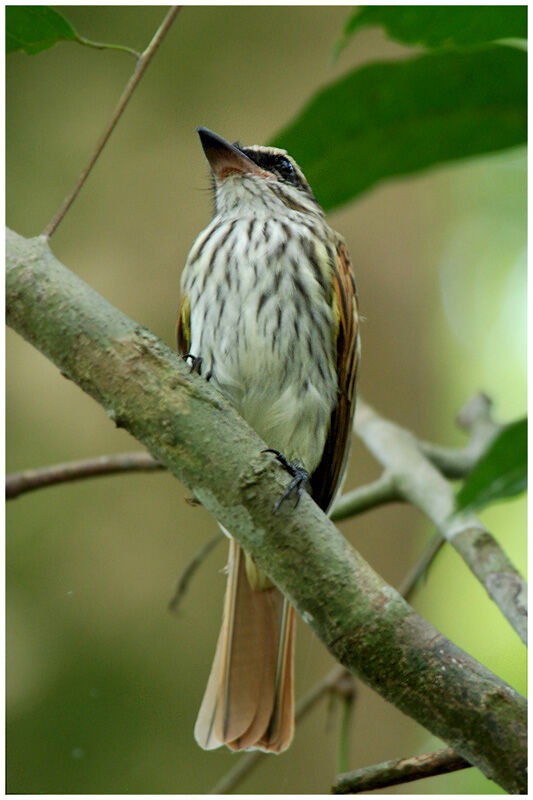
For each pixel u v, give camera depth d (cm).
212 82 1167
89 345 457
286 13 1197
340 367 799
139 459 750
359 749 1065
